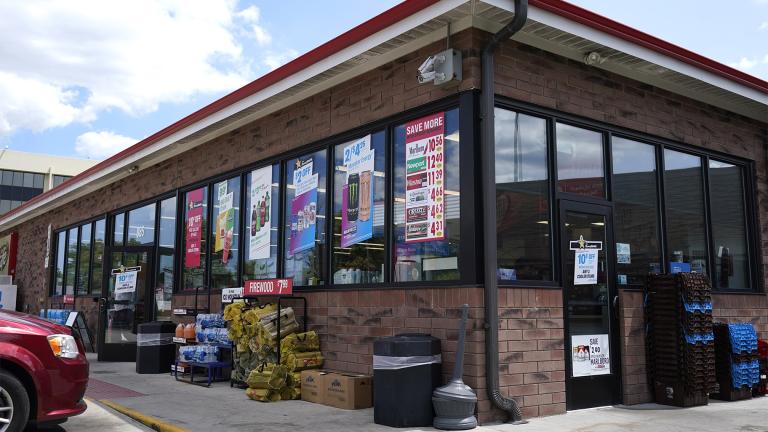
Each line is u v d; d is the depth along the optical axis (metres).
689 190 10.38
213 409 8.11
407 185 8.47
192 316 12.80
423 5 7.33
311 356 9.25
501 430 6.83
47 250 21.97
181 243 13.89
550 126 8.45
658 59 8.71
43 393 6.10
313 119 10.19
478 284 7.33
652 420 7.54
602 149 9.12
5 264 26.97
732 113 11.10
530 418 7.53
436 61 7.71
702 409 8.42
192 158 13.66
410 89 8.45
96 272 17.92
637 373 8.83
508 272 7.76
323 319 9.48
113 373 12.19
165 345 12.28
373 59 8.91
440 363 7.43
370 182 9.05
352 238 9.30
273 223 11.02
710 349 8.95
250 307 10.21
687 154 10.44
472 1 6.86
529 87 8.17
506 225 7.82
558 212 8.34
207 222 12.96
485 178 7.44
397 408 7.00
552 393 7.82
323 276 9.73
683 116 10.22
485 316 7.29
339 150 9.77
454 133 7.90
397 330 8.23
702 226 10.48
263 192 11.33
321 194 9.97
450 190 7.88
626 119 9.33
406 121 8.58
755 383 9.52
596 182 8.96
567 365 8.12
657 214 9.80
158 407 8.26
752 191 11.34
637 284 9.23
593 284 8.62
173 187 14.27
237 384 10.12
